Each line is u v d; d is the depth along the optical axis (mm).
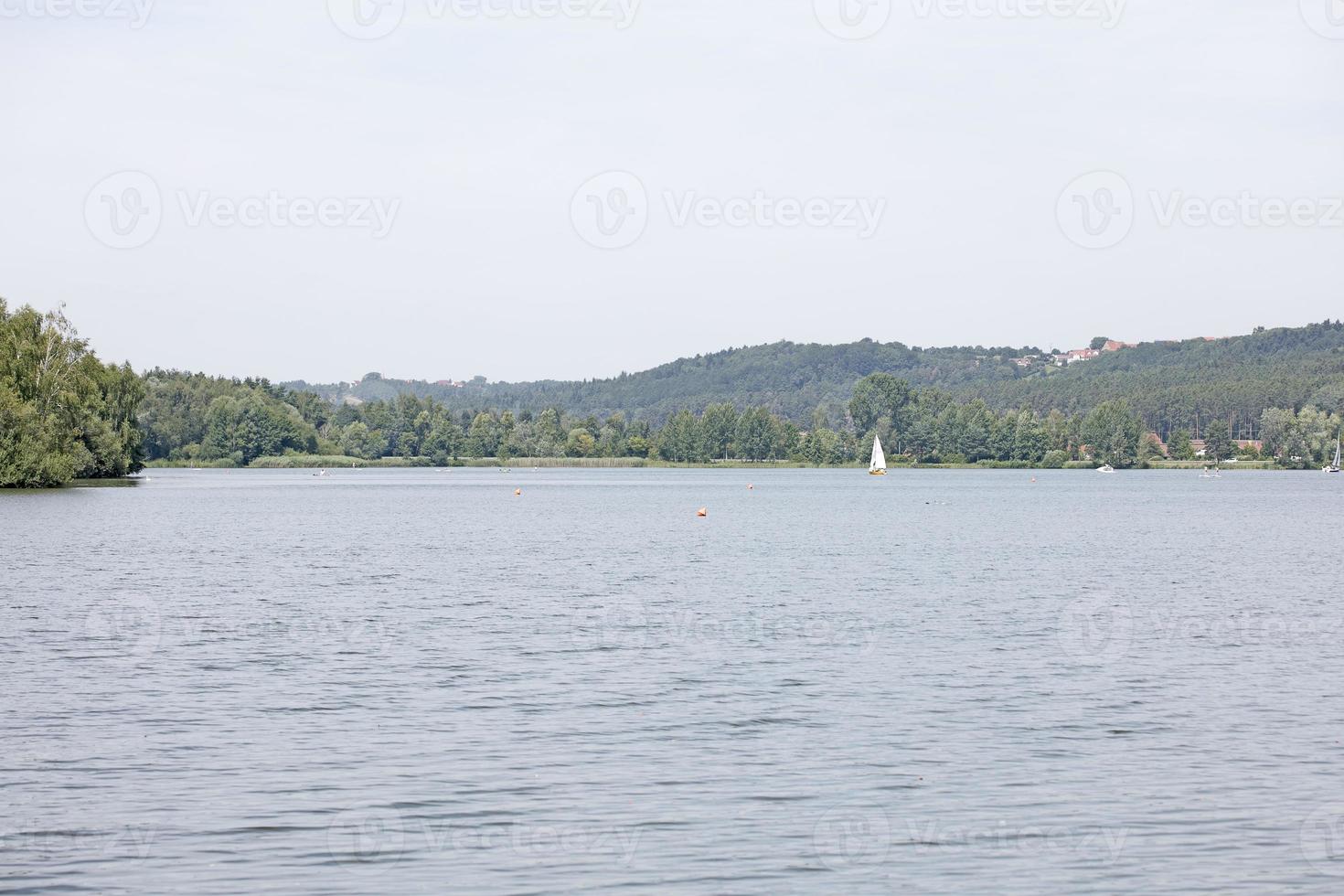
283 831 21453
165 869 19812
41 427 137375
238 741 26938
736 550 76938
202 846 20766
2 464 134750
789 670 34906
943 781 24391
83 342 148875
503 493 179625
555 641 39750
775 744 26922
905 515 123250
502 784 24078
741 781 24359
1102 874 19875
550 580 58688
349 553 73688
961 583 57594
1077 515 124000
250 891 19047
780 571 63156
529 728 28156
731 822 22094
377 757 25750
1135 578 60625
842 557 72375
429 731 27812
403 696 31406
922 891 19266
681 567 65500
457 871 19844
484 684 32875
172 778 24250
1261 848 20953
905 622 44469
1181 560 71312
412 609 47531
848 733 27844
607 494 180000
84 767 24891
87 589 54062
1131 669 35156
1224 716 29547
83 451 148125
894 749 26578
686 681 33344
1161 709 30188
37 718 28844
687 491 193250
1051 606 49062
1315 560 71500
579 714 29500
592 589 54781
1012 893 19188
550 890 19203
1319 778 24547
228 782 24031
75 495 147750
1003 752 26391
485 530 96062
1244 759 25859
